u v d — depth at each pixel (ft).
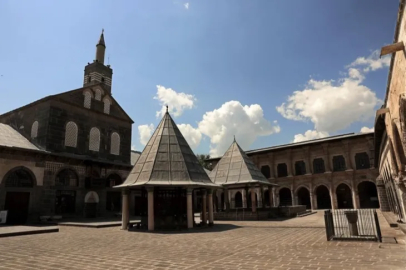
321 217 77.41
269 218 75.97
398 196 48.65
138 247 30.96
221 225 57.62
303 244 31.04
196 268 20.63
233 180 78.43
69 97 91.09
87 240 37.65
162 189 51.75
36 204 75.72
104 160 99.04
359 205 121.49
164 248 29.99
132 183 50.57
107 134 102.47
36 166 77.66
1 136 77.25
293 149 143.95
